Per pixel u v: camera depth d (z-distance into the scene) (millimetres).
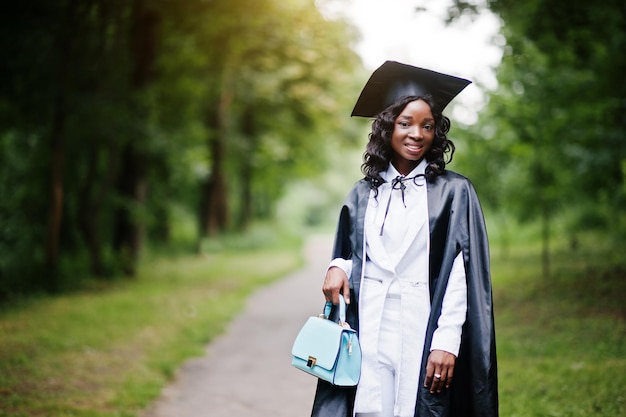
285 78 19422
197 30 13234
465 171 14945
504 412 4445
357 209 2615
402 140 2529
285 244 29125
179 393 5875
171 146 13961
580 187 14062
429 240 2480
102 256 14297
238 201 33375
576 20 8852
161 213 20062
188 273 15969
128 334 8156
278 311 11031
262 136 25312
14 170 13484
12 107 11906
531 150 12000
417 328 2473
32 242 13336
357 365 2488
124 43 13047
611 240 15695
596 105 10812
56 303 10375
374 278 2551
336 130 26688
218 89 18141
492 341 2406
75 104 11656
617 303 7855
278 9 12414
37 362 6457
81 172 14406
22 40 10805
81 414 4926
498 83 10805
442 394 2408
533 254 16453
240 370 6805
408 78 2627
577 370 5324
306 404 5539
